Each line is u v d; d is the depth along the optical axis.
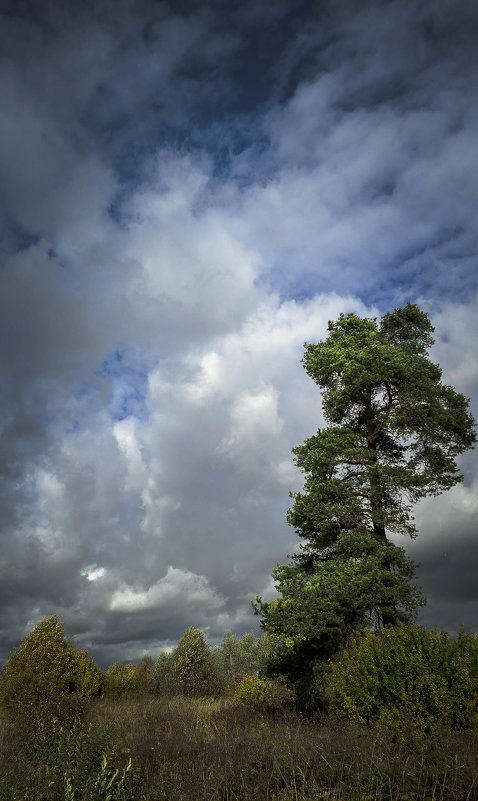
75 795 6.27
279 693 18.42
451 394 20.36
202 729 12.45
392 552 17.59
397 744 8.12
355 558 17.61
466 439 19.92
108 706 18.92
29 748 9.61
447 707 8.91
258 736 10.12
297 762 7.25
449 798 5.98
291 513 19.58
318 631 16.36
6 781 7.36
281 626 17.41
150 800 6.37
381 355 19.98
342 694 10.65
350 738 8.48
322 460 19.23
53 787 6.47
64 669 16.53
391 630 11.26
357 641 14.49
